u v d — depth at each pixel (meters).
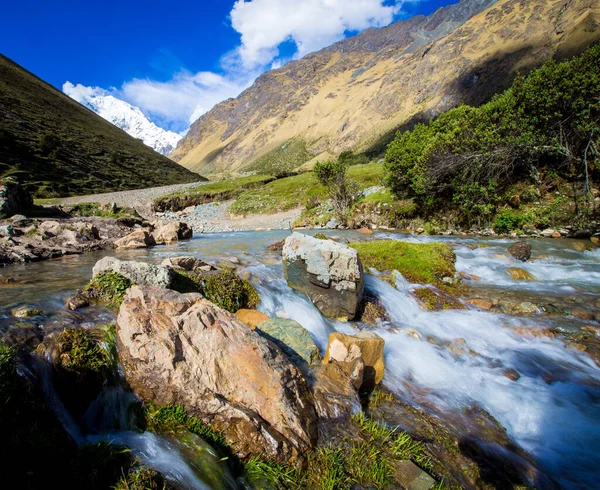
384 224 26.16
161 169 94.00
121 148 94.31
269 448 3.58
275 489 3.35
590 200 17.91
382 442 4.10
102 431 3.78
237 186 50.00
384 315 7.86
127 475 3.02
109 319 5.29
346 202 28.75
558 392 5.50
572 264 13.13
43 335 4.54
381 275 10.14
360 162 93.62
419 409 4.96
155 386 4.02
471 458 4.11
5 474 2.58
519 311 8.65
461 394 5.44
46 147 60.50
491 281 11.43
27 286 7.27
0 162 49.00
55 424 3.37
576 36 188.25
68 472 2.88
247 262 10.56
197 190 47.31
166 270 6.53
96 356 4.29
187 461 3.29
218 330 4.22
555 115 19.09
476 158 21.03
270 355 4.20
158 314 4.33
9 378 3.39
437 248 11.71
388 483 3.54
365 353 5.40
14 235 12.33
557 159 20.75
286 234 23.30
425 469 3.80
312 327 6.91
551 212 19.06
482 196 21.55
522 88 20.98
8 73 91.44
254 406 3.88
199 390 3.93
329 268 7.45
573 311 8.41
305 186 41.62
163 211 39.94
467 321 7.98
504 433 4.65
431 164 22.80
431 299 9.09
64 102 103.81
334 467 3.62
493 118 22.41
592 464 4.25
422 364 6.12
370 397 5.12
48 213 17.95
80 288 6.96
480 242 17.69
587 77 18.11
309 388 4.54
